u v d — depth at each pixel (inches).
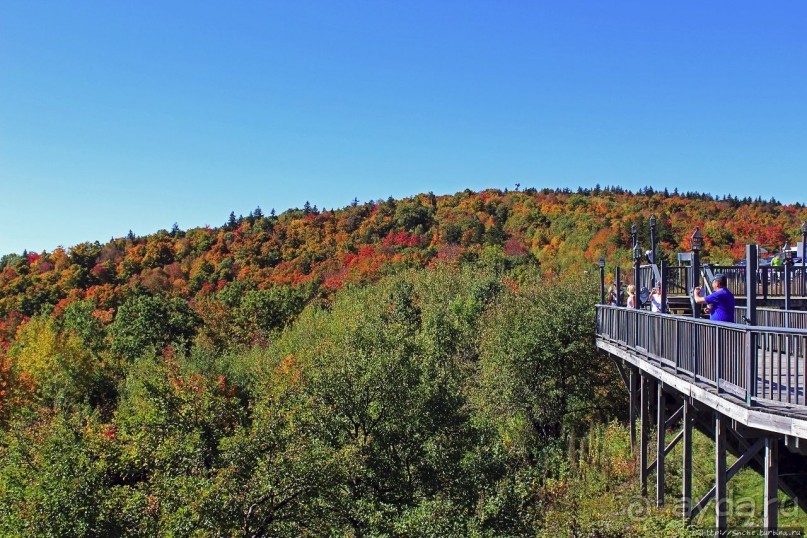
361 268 3405.5
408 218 4832.7
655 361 544.7
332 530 621.9
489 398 1090.7
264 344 2532.0
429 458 732.0
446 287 1996.8
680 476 655.8
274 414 605.3
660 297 626.8
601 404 1050.7
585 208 4530.0
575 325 1021.2
